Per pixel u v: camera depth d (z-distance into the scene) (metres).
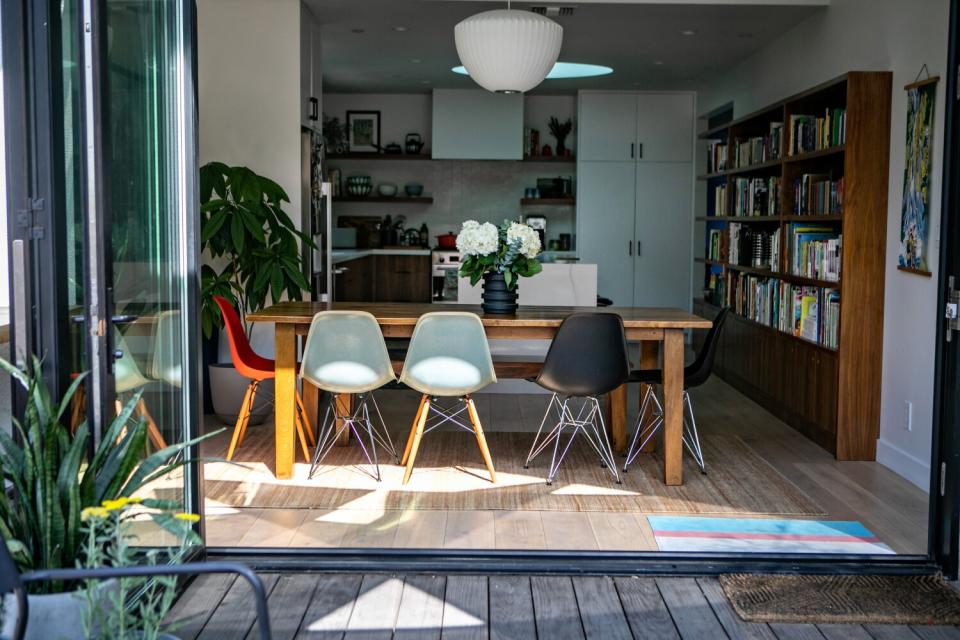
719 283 8.31
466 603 3.25
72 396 2.71
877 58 5.37
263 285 5.81
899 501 4.49
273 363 5.38
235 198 5.89
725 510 4.31
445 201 10.80
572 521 4.14
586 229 10.20
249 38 6.52
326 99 10.59
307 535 3.92
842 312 5.23
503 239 5.18
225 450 5.37
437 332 4.63
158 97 3.18
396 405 6.77
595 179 10.16
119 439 2.79
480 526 4.06
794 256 6.17
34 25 2.58
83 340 2.78
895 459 5.04
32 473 2.44
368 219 10.75
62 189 2.66
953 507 3.46
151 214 3.11
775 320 6.57
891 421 5.13
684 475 4.94
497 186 10.80
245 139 6.58
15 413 2.66
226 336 6.36
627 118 10.12
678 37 7.34
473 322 4.61
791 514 4.26
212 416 6.36
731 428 6.16
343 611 3.18
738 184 7.66
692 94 10.09
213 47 6.53
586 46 7.72
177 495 3.31
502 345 6.79
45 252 2.62
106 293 2.73
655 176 10.15
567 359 4.68
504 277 5.07
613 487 4.70
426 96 10.60
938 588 3.37
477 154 10.20
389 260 9.92
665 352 4.75
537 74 5.11
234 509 4.27
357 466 5.07
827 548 3.79
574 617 3.15
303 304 5.47
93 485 2.54
